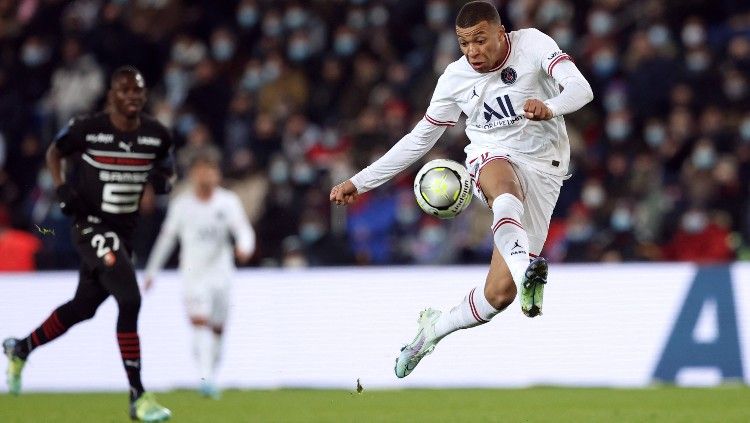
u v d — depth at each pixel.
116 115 30.23
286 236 57.50
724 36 63.06
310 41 67.69
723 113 58.91
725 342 45.94
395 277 47.97
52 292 48.97
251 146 61.06
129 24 70.56
